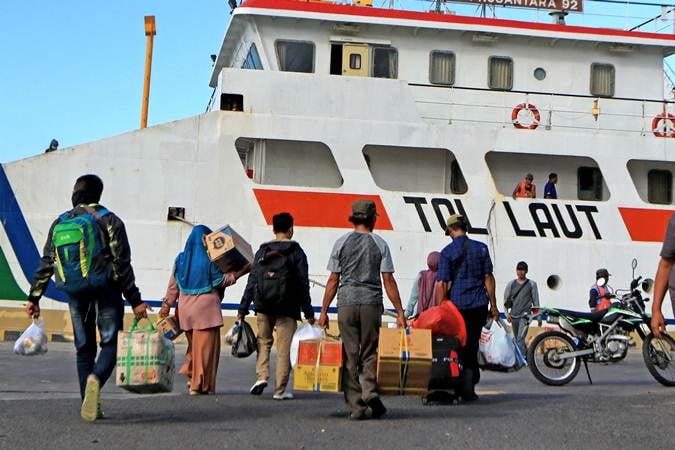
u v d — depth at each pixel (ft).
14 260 62.54
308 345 27.32
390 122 65.72
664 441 23.39
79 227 24.80
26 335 36.83
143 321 61.05
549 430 24.99
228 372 47.47
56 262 24.97
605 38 70.33
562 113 70.64
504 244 66.54
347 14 66.59
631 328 42.96
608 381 43.83
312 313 32.68
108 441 22.26
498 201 66.74
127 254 25.08
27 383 38.60
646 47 72.23
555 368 41.65
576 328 42.78
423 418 27.27
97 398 24.64
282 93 64.80
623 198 68.59
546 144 67.82
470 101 68.85
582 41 70.44
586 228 67.87
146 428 24.49
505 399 33.27
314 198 64.28
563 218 67.56
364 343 26.84
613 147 68.74
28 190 62.80
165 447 21.66
